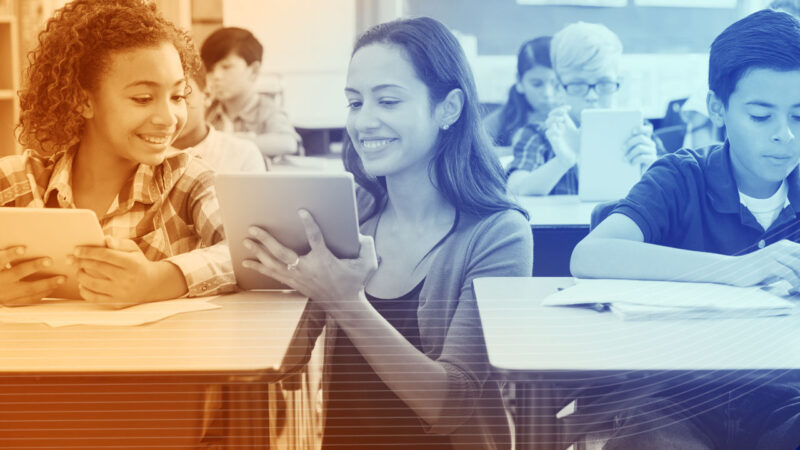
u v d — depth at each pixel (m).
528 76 3.13
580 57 2.90
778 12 1.62
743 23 1.62
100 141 1.50
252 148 2.34
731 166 1.67
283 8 3.63
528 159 3.00
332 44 3.65
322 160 3.41
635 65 3.74
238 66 3.29
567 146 2.84
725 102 1.63
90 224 1.27
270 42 3.65
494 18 3.83
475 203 1.58
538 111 3.14
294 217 1.29
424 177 1.61
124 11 1.46
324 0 3.63
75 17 1.47
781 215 1.67
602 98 2.94
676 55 3.79
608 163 2.56
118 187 1.54
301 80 3.66
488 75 3.77
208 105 3.32
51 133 1.50
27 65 1.53
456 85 1.59
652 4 3.85
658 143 3.26
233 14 3.64
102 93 1.44
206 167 1.61
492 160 1.62
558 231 2.17
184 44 1.53
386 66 1.59
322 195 1.25
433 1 3.78
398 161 1.60
